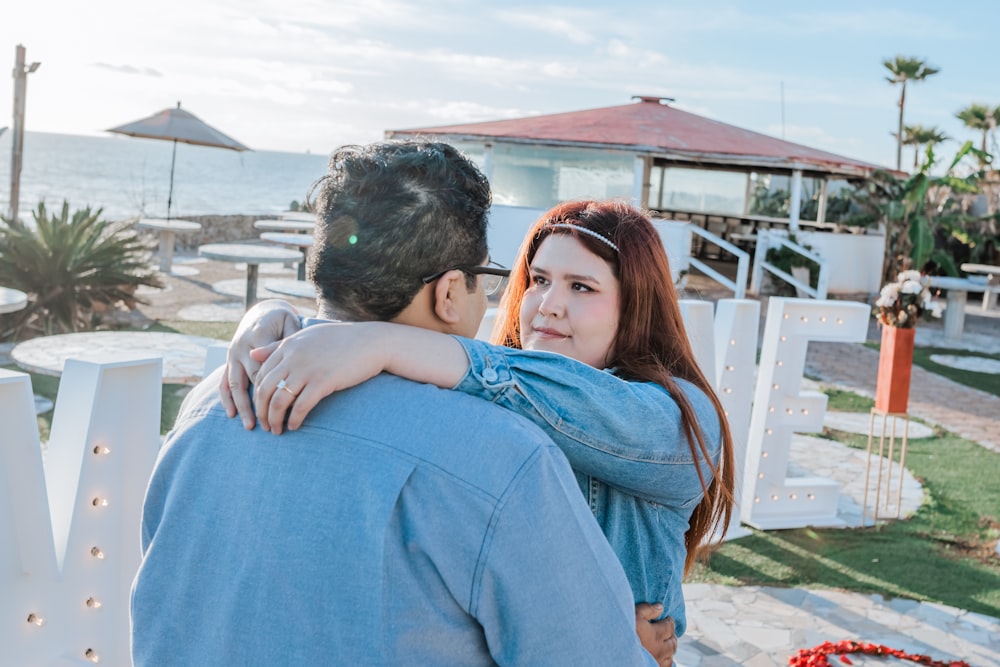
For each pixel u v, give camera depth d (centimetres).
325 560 110
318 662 110
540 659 110
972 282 1424
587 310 161
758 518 538
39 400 713
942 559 495
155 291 1340
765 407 526
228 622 115
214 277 1560
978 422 870
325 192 125
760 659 379
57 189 7431
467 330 133
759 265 1697
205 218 2097
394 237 119
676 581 155
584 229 162
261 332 126
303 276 1503
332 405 117
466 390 122
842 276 1742
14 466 235
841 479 648
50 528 236
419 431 112
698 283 1791
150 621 124
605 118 1998
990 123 3017
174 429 132
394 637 108
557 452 118
